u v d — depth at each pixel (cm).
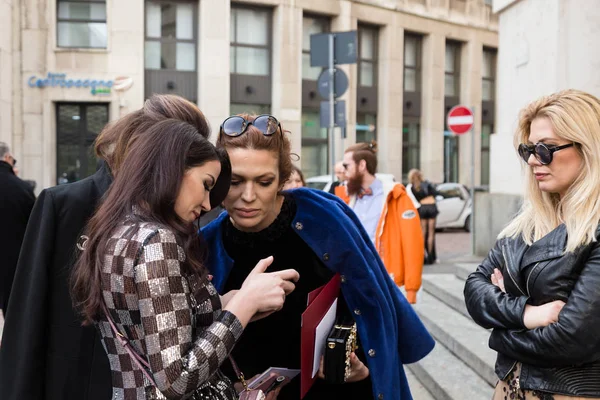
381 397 188
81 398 175
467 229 1596
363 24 2053
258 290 145
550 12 561
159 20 1695
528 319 171
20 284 180
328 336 177
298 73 1844
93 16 1641
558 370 168
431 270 908
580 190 172
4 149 561
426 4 2166
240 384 187
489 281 195
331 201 198
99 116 1670
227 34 1709
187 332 129
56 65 1608
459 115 1028
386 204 434
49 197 183
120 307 133
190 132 142
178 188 137
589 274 163
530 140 186
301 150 1938
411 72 2222
